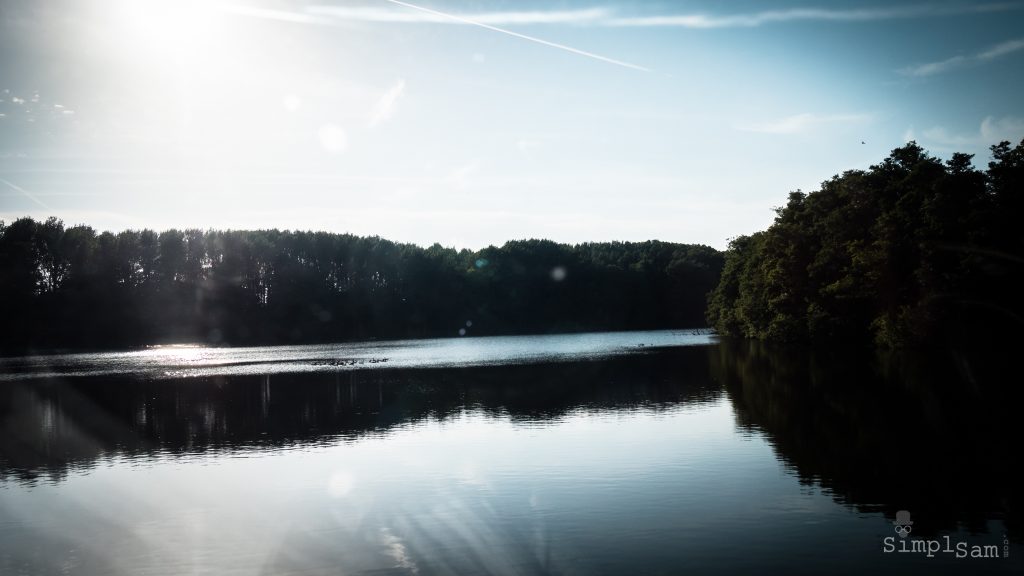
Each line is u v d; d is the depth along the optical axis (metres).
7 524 22.11
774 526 19.23
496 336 183.25
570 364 74.88
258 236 162.50
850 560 16.84
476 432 34.78
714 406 39.69
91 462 31.16
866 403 37.62
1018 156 53.38
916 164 62.34
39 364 95.88
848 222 73.31
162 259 148.00
